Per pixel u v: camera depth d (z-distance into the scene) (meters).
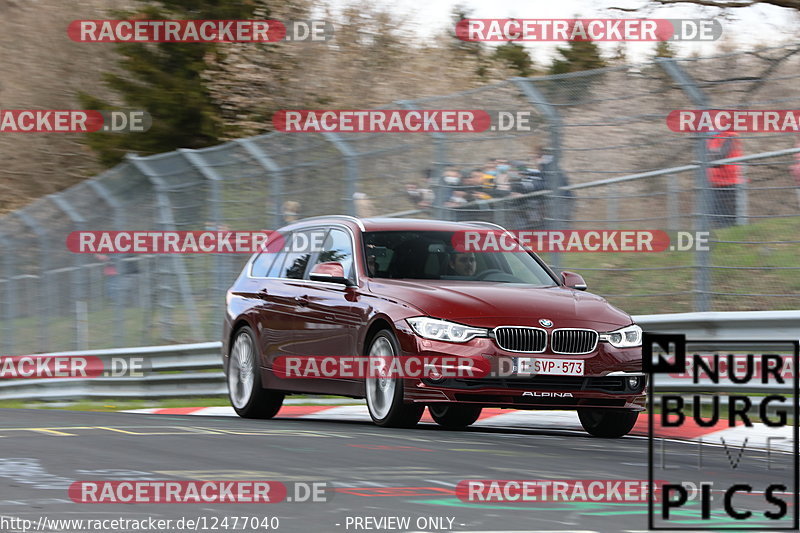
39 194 117.88
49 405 57.69
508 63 94.94
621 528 14.97
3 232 69.75
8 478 19.47
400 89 96.25
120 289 59.03
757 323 33.81
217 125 93.44
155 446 24.56
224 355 38.16
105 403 56.91
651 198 39.56
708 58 38.72
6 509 16.38
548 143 41.50
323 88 95.75
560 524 15.28
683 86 38.94
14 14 117.75
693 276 38.50
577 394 29.23
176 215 54.62
